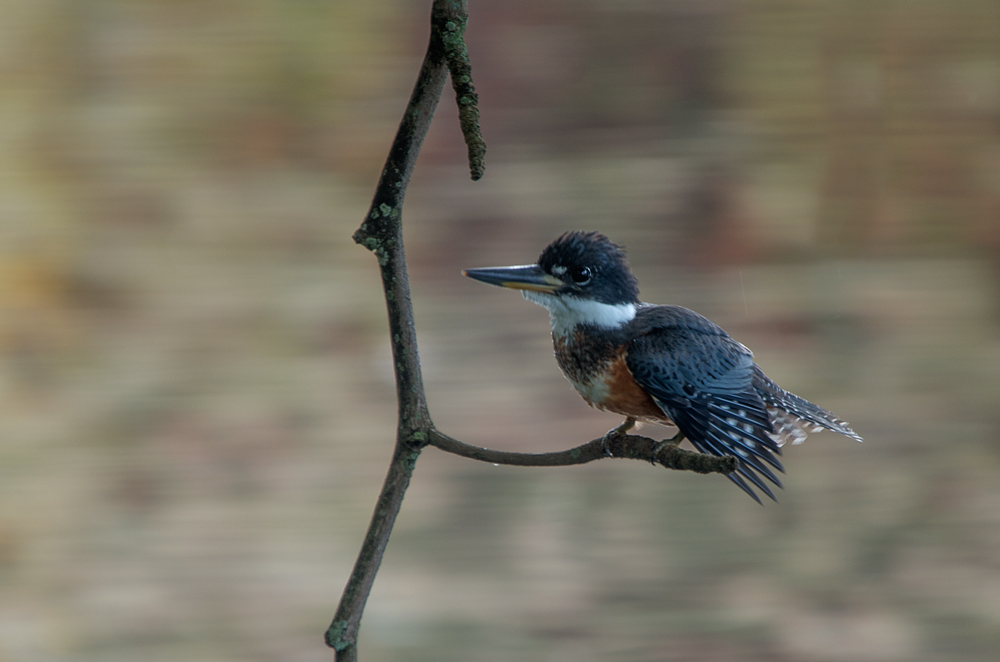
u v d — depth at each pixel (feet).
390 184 12.56
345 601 12.49
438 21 12.36
